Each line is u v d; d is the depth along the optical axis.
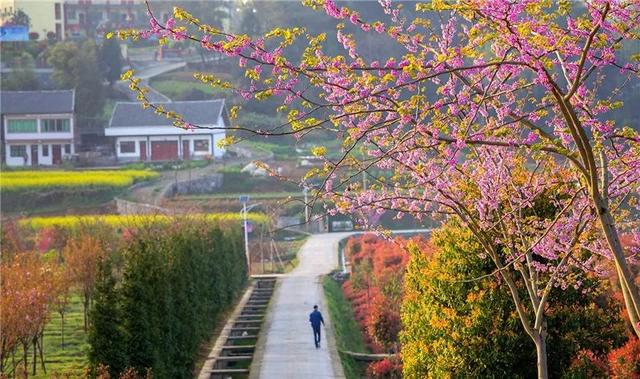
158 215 87.06
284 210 101.00
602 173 17.09
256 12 148.12
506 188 21.17
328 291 67.94
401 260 60.81
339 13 16.41
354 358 45.91
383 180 19.16
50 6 172.50
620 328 26.84
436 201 19.78
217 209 100.69
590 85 40.94
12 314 37.34
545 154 20.31
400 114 15.25
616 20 15.48
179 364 37.59
